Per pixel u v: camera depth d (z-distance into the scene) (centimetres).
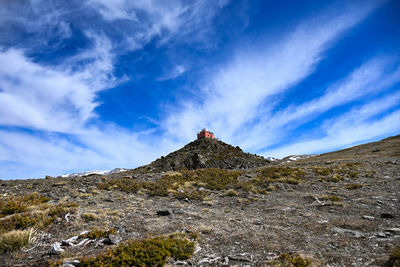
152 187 2070
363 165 2695
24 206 1184
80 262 631
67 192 1770
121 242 793
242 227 1029
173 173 2820
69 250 740
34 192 1639
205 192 1958
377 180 1945
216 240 866
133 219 1130
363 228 920
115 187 2033
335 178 2089
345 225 970
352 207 1256
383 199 1367
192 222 1111
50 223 981
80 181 2352
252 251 757
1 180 2555
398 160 2853
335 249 738
